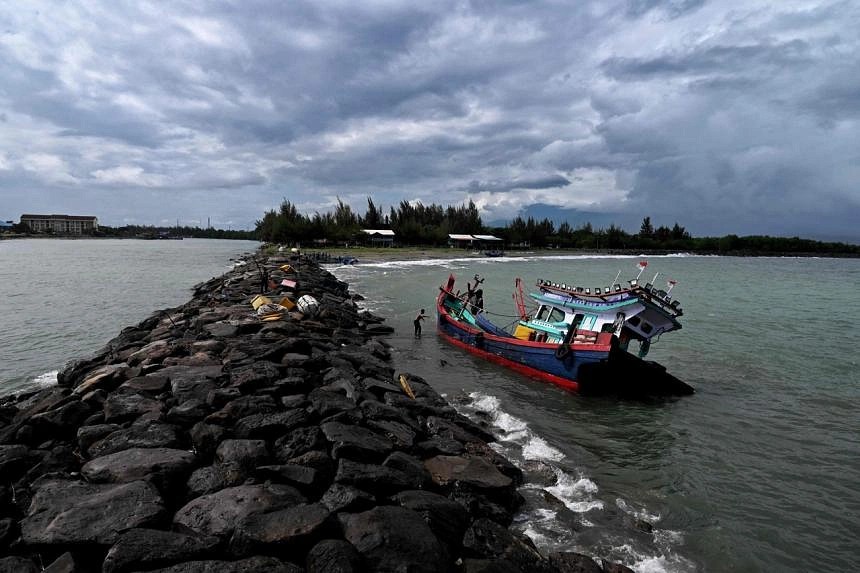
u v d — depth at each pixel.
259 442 9.22
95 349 22.12
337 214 128.00
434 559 6.60
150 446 9.08
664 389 17.28
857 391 17.91
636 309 17.70
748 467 12.07
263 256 74.06
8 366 19.17
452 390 17.27
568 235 171.88
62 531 6.40
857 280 65.94
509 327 31.42
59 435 9.98
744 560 8.55
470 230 143.75
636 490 10.80
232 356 14.73
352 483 8.27
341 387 13.14
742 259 141.12
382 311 33.31
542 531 8.95
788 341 26.00
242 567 5.88
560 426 14.41
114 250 116.38
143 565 5.85
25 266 64.44
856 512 10.20
